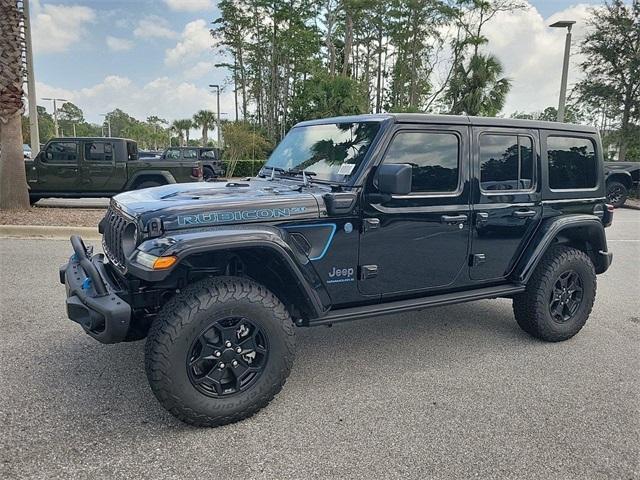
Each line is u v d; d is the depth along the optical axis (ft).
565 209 14.37
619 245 31.86
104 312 9.10
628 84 67.36
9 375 11.60
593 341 14.90
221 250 9.48
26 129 144.05
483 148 12.73
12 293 17.43
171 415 10.07
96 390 11.02
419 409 10.65
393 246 11.60
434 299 12.38
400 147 11.46
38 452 8.77
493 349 14.12
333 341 14.55
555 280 14.03
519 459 8.96
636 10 65.41
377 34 125.08
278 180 13.07
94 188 40.98
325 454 8.98
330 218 10.75
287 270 10.05
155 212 9.46
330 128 12.85
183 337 9.11
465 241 12.64
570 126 14.49
